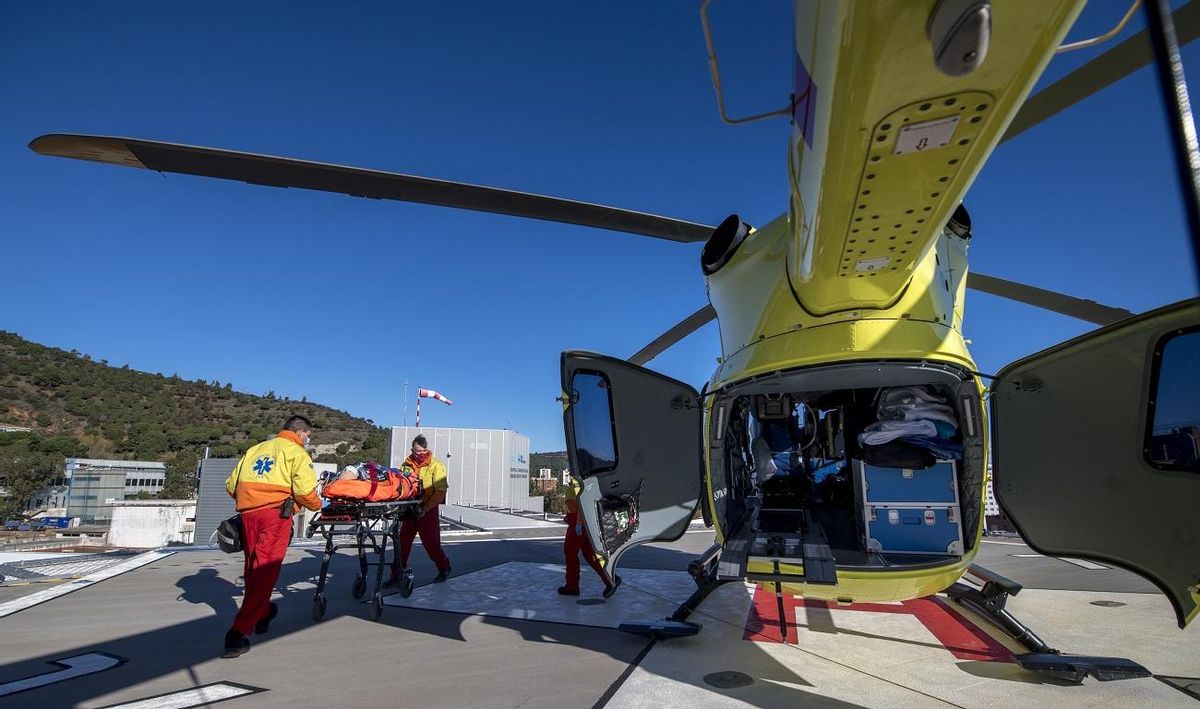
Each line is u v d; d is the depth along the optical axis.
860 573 3.54
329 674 3.77
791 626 5.05
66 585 6.66
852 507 4.66
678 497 4.25
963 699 3.35
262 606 4.23
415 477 6.11
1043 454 3.50
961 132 1.75
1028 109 2.78
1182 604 3.09
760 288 3.78
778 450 4.79
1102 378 3.24
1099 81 2.56
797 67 1.78
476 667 3.92
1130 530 3.22
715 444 4.07
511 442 35.12
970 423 3.57
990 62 1.48
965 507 3.75
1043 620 5.43
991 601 4.29
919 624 5.11
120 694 3.38
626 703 3.28
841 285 3.02
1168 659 4.18
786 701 3.30
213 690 3.46
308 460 4.54
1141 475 3.15
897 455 3.93
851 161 1.92
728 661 4.06
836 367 3.41
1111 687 3.55
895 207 2.19
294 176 3.46
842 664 4.00
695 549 10.45
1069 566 8.77
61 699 3.29
